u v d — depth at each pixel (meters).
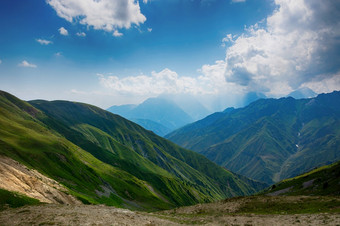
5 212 43.88
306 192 97.19
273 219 45.75
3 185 55.91
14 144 140.00
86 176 161.50
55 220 37.19
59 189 89.88
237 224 44.41
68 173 145.38
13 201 50.78
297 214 47.56
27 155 130.75
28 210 44.97
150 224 41.50
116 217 42.97
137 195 195.50
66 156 163.38
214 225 44.66
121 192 184.00
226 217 51.81
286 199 61.44
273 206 57.91
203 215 58.62
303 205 54.12
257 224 43.12
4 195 51.06
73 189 122.50
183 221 50.06
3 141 131.88
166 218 53.31
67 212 43.97
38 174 91.38
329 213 44.06
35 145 155.50
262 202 62.50
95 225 35.69
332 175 100.25
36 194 64.75
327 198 56.28
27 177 71.00
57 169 139.25
